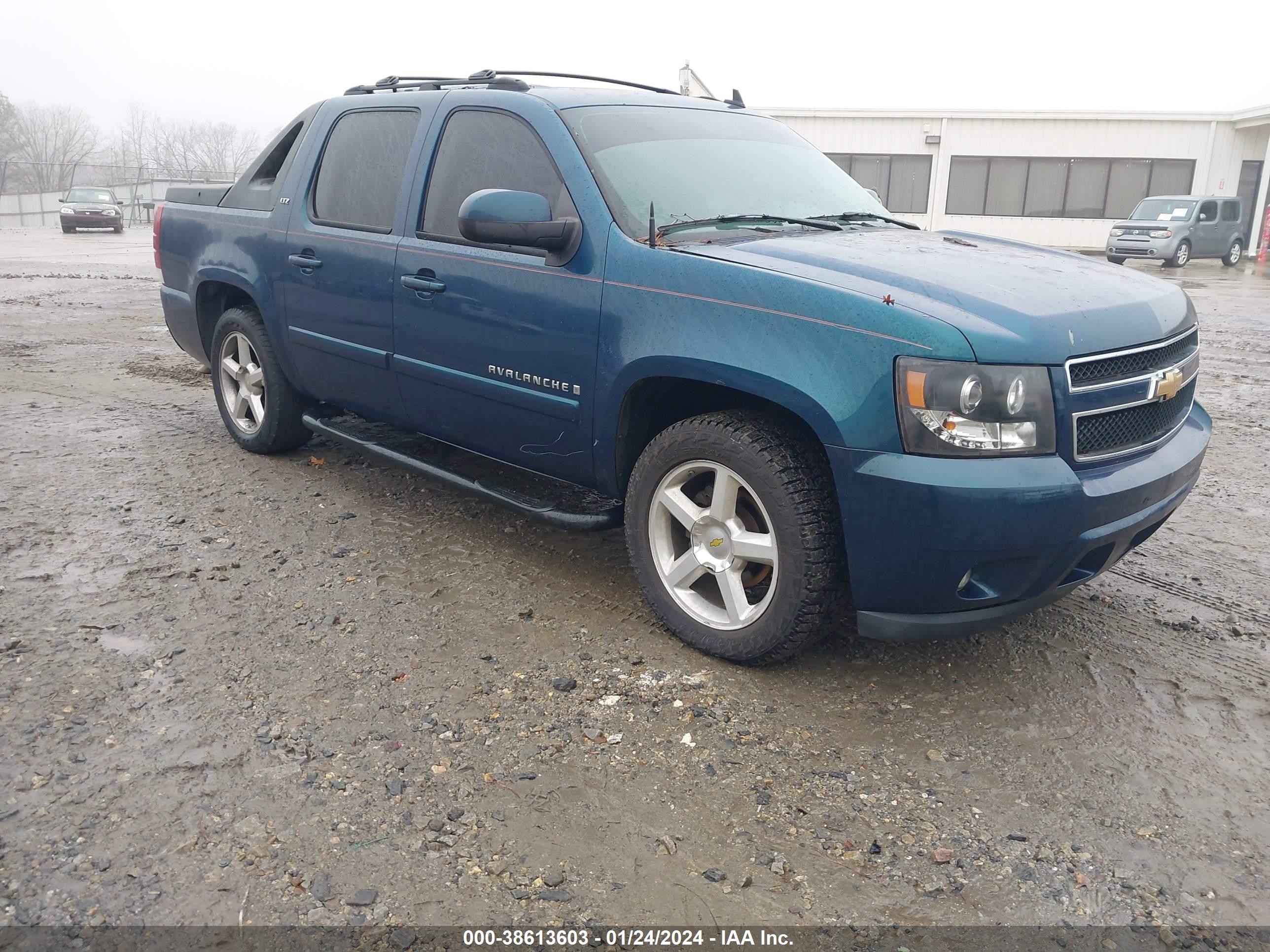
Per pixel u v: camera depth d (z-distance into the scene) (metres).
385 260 4.05
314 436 5.66
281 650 3.24
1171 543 4.44
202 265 5.21
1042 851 2.38
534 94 3.76
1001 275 3.06
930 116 28.16
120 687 2.97
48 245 24.47
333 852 2.31
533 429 3.65
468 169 3.84
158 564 3.87
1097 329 2.85
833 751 2.78
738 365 2.91
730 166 3.80
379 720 2.85
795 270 2.96
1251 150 27.05
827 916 2.17
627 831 2.42
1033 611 3.36
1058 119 27.48
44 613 3.42
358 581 3.79
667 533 3.36
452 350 3.81
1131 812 2.54
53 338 9.03
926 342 2.64
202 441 5.61
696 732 2.85
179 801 2.46
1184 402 3.32
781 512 2.93
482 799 2.52
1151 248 22.62
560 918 2.13
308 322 4.56
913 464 2.66
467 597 3.69
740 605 3.14
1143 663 3.32
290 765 2.62
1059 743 2.85
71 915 2.09
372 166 4.29
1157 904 2.22
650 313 3.14
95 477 4.89
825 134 29.25
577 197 3.41
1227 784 2.66
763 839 2.41
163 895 2.16
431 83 4.32
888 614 2.91
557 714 2.92
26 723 2.76
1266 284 18.66
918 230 3.95
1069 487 2.69
